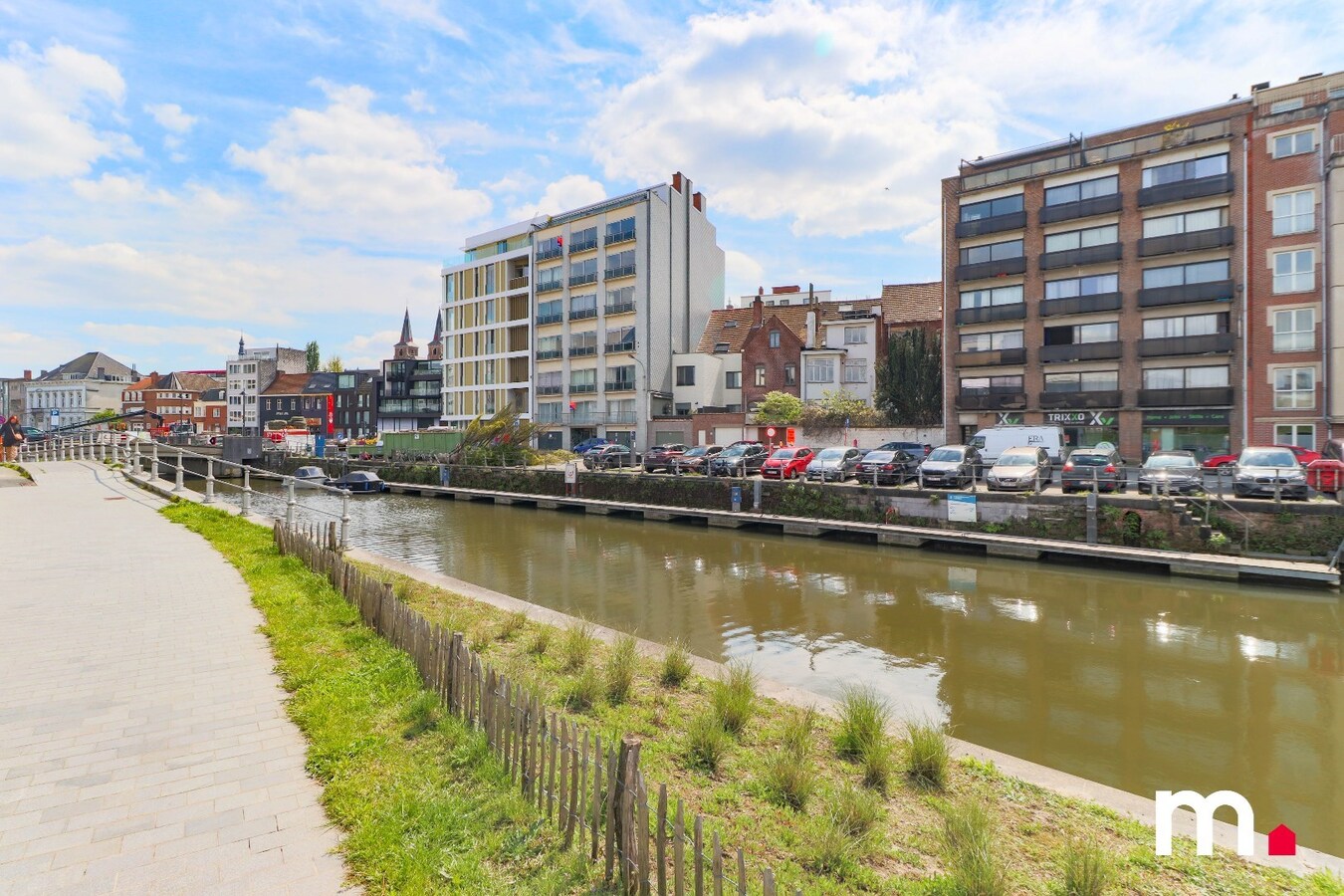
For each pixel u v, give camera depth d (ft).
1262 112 102.17
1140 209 105.81
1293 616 42.65
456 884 11.04
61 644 22.68
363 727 16.67
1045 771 18.61
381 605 23.93
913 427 124.06
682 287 181.16
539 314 187.01
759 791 15.76
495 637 27.78
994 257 119.96
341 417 305.53
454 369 207.41
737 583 52.65
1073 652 36.40
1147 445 104.37
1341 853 18.58
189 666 20.94
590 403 174.19
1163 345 102.42
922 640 38.42
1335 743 25.71
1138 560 54.19
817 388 145.79
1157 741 25.90
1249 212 96.22
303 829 12.50
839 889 12.09
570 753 12.74
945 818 14.49
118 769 14.53
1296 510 51.67
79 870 11.06
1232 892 12.89
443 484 125.59
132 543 40.73
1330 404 87.10
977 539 61.72
